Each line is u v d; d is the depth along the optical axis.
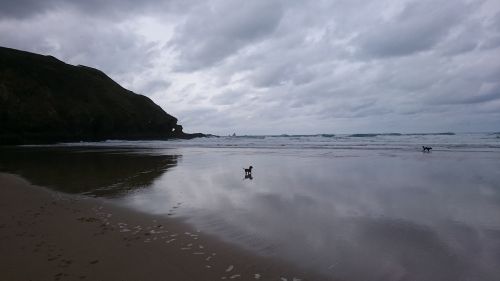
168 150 42.28
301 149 42.28
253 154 34.00
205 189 13.52
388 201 10.92
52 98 68.69
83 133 70.81
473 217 8.84
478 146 41.00
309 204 10.67
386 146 45.41
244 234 7.63
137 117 88.19
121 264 5.86
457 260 6.05
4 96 58.00
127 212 9.67
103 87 89.50
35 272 5.47
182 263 5.95
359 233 7.64
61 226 8.16
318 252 6.50
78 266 5.75
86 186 14.11
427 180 15.04
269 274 5.54
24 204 10.55
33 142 58.28
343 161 24.66
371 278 5.39
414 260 6.08
